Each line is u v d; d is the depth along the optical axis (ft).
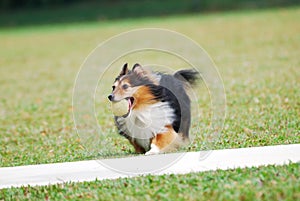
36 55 74.54
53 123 37.04
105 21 102.78
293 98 37.96
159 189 20.95
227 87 44.16
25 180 23.89
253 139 28.14
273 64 53.26
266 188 20.07
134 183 22.09
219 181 21.31
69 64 65.62
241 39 71.41
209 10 104.94
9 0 122.31
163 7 109.91
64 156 27.58
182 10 106.32
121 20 101.86
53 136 33.06
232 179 21.50
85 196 21.26
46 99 46.75
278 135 28.63
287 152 25.09
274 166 22.81
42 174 24.52
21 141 32.55
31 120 38.78
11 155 29.12
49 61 69.05
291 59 55.11
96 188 22.00
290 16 87.30
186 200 19.75
